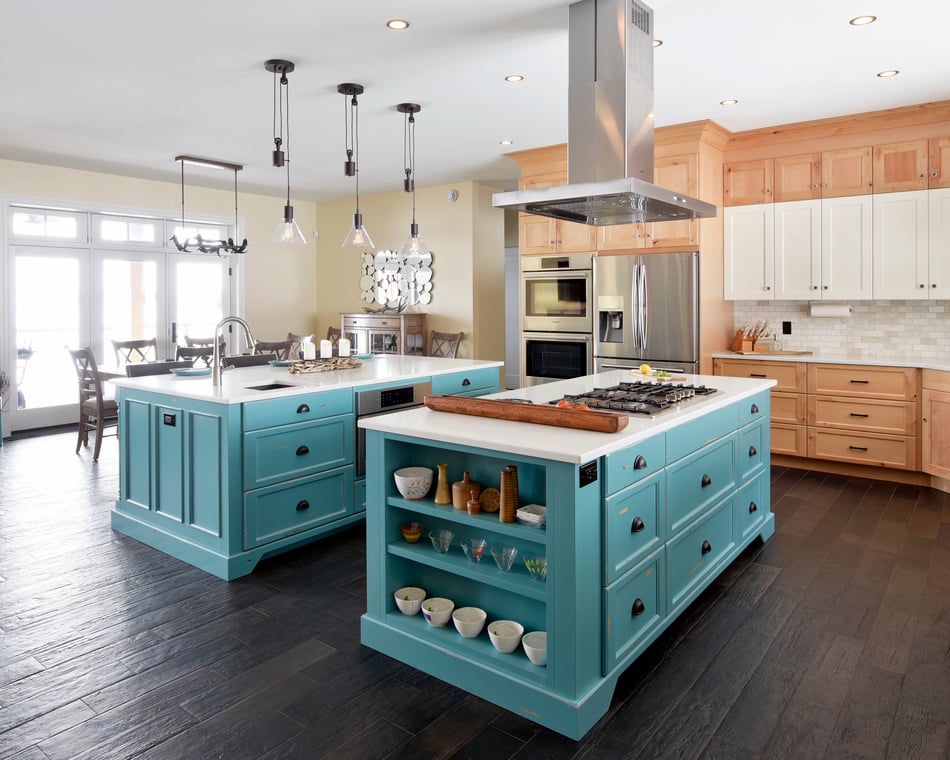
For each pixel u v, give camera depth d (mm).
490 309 7512
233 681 2270
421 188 7605
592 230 5617
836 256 4984
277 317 8430
